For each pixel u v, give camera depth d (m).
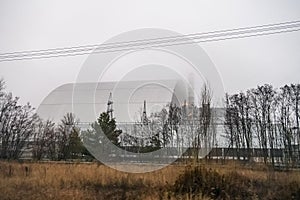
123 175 9.04
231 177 8.99
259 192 8.76
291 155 11.80
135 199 8.23
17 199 8.41
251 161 11.30
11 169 10.50
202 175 8.73
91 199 8.29
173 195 8.20
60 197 8.45
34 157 13.32
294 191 8.89
